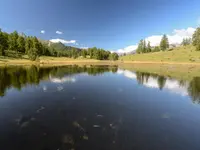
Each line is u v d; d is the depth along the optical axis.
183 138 15.20
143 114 20.56
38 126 16.56
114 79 46.62
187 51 146.25
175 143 14.30
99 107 22.47
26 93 28.83
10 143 13.69
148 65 110.31
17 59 110.31
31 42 140.00
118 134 15.37
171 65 101.81
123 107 22.91
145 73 62.44
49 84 36.66
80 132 15.50
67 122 17.53
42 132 15.40
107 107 22.61
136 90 33.25
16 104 23.02
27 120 17.92
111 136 14.98
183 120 19.20
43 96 27.11
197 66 91.06
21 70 60.53
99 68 83.56
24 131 15.56
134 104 24.38
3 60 96.81
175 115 20.66
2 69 62.03
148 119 19.12
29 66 80.31
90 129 16.14
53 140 14.12
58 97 26.72
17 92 29.42
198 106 24.30
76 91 31.08
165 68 85.19
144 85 38.38
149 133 15.84
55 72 58.25
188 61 113.62
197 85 39.16
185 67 88.00
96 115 19.62
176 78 49.78
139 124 17.67
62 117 18.80
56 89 32.22
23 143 13.70
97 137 14.71
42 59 133.38
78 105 23.11
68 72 60.00
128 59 174.88
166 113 21.20
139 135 15.36
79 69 74.00
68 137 14.59
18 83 36.91
